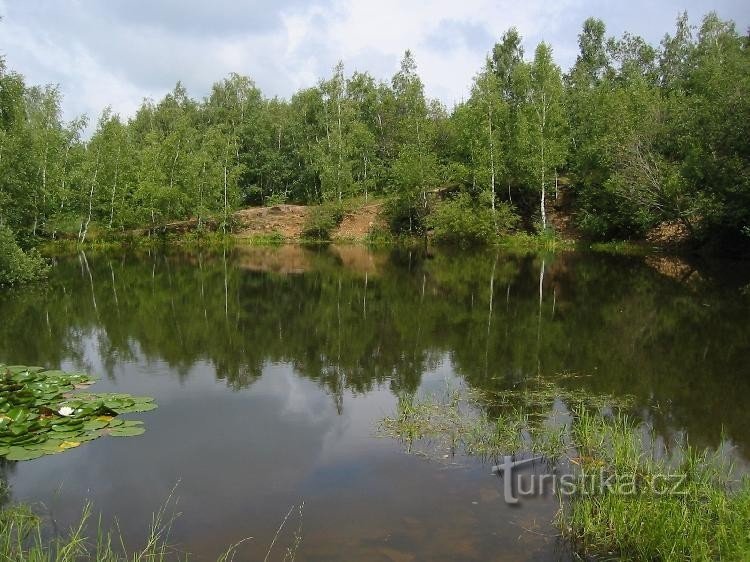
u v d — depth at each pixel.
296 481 6.77
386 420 8.77
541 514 5.95
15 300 20.25
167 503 6.29
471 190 42.97
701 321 15.41
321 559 5.18
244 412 9.21
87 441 7.99
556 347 13.16
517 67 42.81
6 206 28.94
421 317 16.83
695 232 28.69
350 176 48.69
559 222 41.06
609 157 32.16
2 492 6.60
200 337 14.64
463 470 7.01
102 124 46.38
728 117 25.70
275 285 23.69
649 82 49.81
